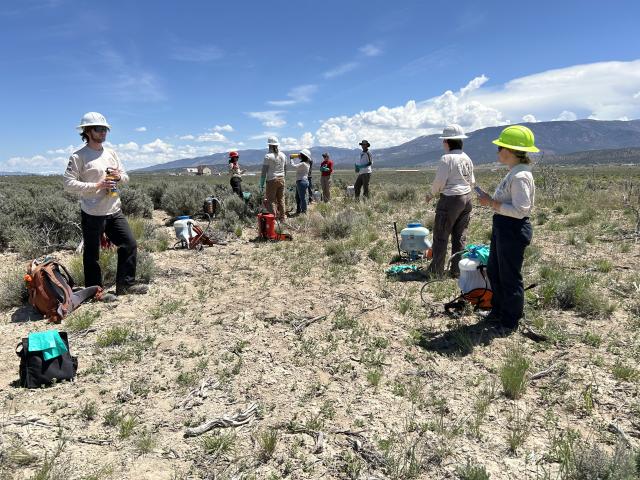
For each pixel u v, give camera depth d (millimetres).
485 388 3760
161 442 3189
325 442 3145
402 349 4617
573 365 4031
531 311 5242
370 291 6375
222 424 3373
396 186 18922
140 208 13430
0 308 6062
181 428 3369
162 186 18141
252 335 5062
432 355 4418
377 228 11320
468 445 3057
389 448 3045
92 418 3506
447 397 3684
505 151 4469
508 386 3652
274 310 5766
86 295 6094
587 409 3371
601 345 4367
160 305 6102
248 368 4297
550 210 12789
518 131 4414
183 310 5887
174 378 4141
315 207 15562
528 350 4395
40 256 8977
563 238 8922
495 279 4941
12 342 4992
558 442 2994
